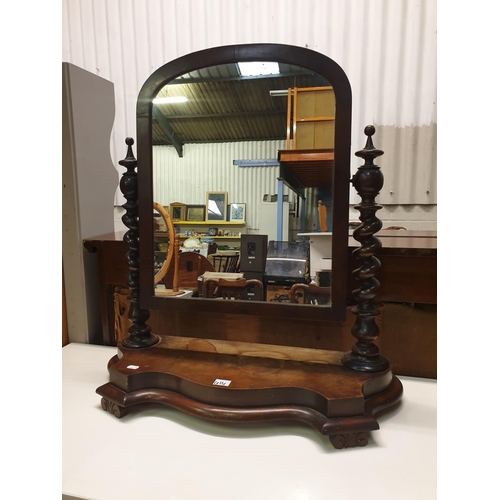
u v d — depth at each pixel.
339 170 0.51
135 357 0.59
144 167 0.59
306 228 0.58
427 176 1.50
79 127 0.80
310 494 0.39
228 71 0.57
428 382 0.63
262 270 0.61
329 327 0.66
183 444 0.47
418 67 1.44
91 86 0.83
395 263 0.63
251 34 1.53
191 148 0.67
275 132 0.64
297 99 0.55
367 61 1.47
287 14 1.48
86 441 0.47
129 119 1.67
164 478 0.41
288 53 0.52
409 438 0.48
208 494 0.39
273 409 0.48
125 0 1.59
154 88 0.57
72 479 0.41
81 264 0.81
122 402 0.52
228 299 0.59
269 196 0.63
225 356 0.59
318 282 0.56
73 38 1.66
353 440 0.46
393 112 1.48
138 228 0.62
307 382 0.50
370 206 0.51
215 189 0.68
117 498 0.38
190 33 1.57
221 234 0.65
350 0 1.43
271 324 0.69
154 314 0.75
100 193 0.87
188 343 0.64
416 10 1.41
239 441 0.47
